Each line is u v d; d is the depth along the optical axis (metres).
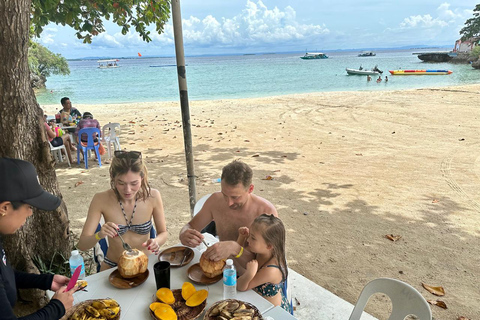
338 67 72.44
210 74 54.53
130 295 2.12
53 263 3.55
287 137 11.07
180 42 4.03
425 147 9.52
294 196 6.43
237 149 9.77
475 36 87.06
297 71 58.88
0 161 1.59
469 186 6.75
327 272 4.14
